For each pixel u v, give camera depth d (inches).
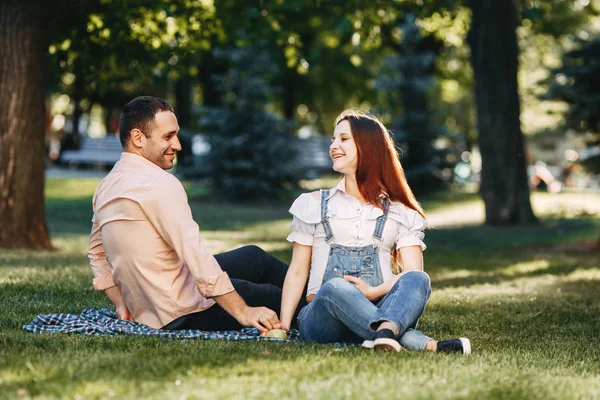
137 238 186.2
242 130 1014.4
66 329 192.1
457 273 437.4
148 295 190.5
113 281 198.5
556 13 996.6
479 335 229.0
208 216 842.8
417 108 1115.3
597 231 730.2
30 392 134.0
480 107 775.1
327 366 155.9
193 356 163.8
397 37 1080.8
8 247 463.2
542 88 693.3
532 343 217.0
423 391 139.5
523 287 374.9
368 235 191.5
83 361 156.4
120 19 520.1
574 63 664.4
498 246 622.8
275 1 574.9
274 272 215.0
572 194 1264.8
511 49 761.0
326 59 1163.3
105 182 190.9
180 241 184.1
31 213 470.6
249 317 189.8
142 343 177.3
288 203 1023.6
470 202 1075.3
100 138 1392.7
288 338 192.7
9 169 462.3
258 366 155.0
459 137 1146.7
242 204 1000.2
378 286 185.0
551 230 730.2
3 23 456.4
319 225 193.5
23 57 457.1
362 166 191.9
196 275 184.9
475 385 147.3
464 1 712.4
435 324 246.5
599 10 999.0
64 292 281.7
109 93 1358.3
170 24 577.9
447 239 666.2
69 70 563.5
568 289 371.6
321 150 1509.6
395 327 173.8
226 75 1005.2
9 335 184.4
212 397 131.6
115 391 134.3
